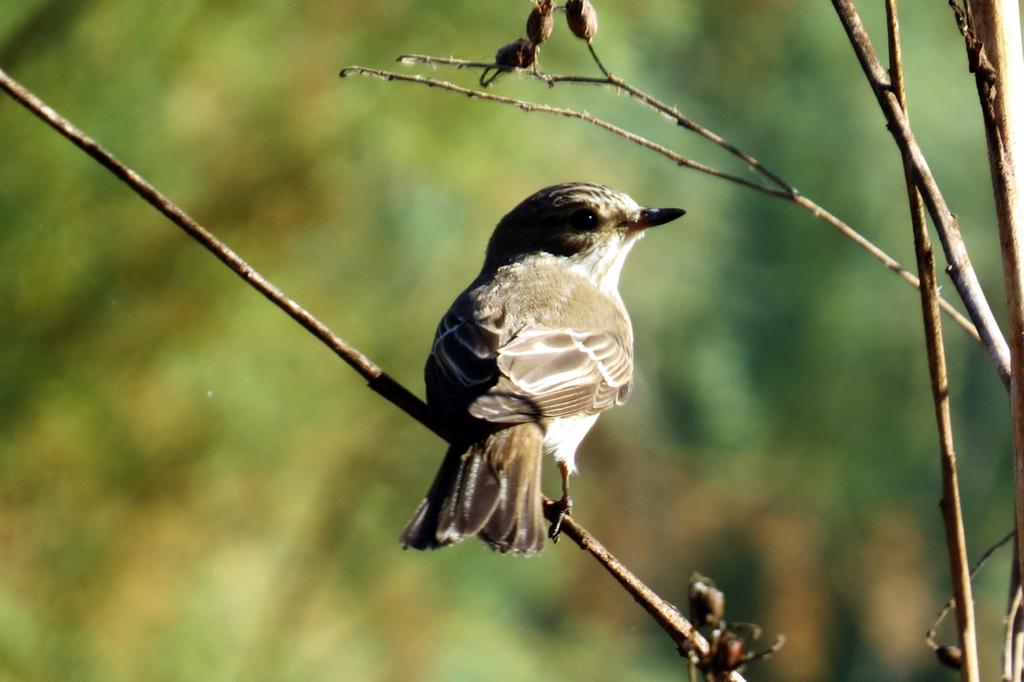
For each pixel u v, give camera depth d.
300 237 11.06
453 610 12.72
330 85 10.91
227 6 10.80
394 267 11.52
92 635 10.46
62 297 10.55
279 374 11.25
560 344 8.17
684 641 5.54
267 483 11.35
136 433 10.77
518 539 6.83
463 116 11.05
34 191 10.46
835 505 18.92
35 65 10.53
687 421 17.81
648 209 9.55
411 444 12.03
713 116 17.31
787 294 18.55
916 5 19.02
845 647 18.91
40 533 10.56
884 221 18.88
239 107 10.83
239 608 11.13
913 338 19.05
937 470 19.55
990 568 19.41
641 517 16.55
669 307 17.02
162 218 10.62
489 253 9.72
